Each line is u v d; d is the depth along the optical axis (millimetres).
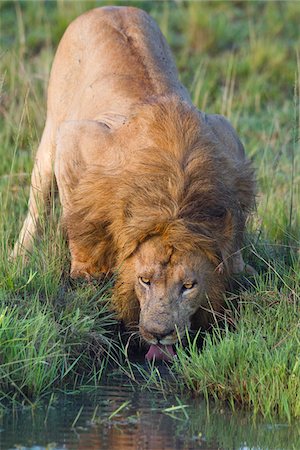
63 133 10930
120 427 8648
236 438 8539
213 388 9570
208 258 10047
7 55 18266
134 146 10328
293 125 12969
